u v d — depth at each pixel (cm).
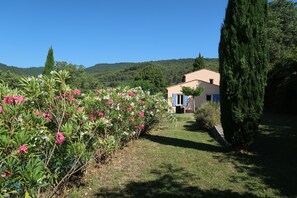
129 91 1050
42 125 410
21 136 341
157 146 1006
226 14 891
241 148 902
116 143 810
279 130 1336
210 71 3994
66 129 462
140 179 648
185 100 3438
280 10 4050
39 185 352
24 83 477
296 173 695
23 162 350
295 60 2086
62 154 477
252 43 849
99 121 551
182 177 666
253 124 866
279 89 2230
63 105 503
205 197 552
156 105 1273
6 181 316
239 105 860
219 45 906
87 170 664
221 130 1245
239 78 855
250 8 855
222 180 649
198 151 930
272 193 574
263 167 747
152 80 5081
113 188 589
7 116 375
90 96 714
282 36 3775
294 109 2083
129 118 873
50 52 3266
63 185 530
